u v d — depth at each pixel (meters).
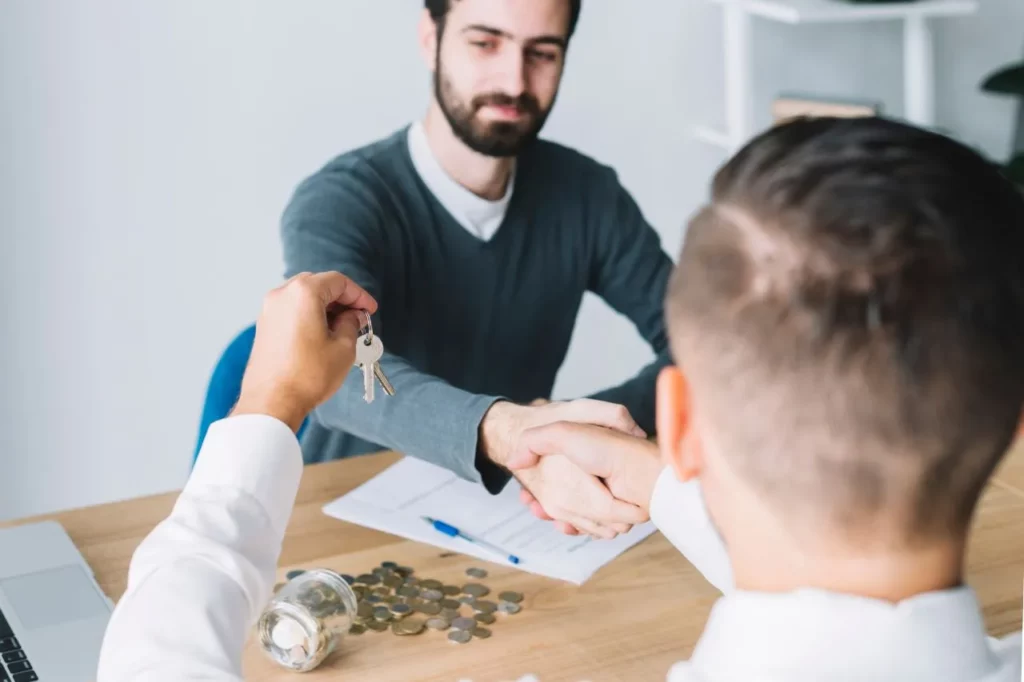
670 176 3.00
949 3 2.74
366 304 0.91
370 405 1.40
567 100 2.84
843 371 0.54
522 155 1.97
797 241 0.55
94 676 1.02
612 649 1.06
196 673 0.68
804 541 0.59
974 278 0.53
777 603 0.60
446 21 1.83
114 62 2.48
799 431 0.56
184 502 0.75
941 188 0.54
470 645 1.06
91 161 2.52
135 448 2.71
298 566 1.19
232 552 0.73
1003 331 0.54
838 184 0.55
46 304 2.56
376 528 1.26
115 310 2.62
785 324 0.55
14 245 2.50
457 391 1.37
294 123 2.65
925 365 0.53
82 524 1.29
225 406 1.55
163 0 2.48
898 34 3.12
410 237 1.89
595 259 2.05
